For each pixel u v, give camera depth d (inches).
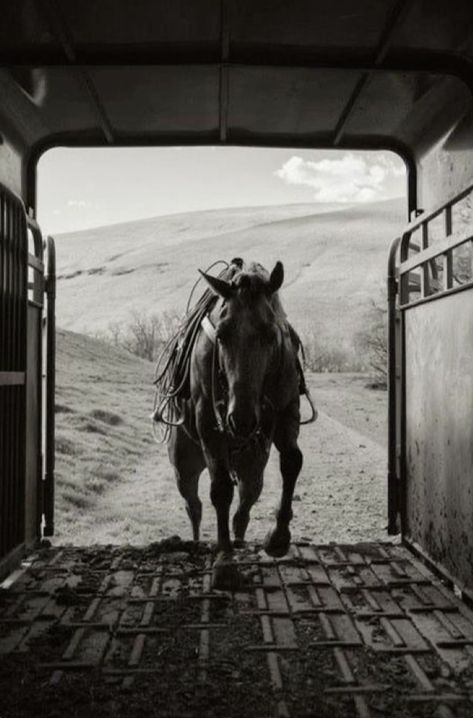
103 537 391.9
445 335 201.5
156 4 165.2
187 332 212.8
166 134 252.7
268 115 236.2
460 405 187.9
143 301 2576.3
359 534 370.9
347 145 256.5
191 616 169.9
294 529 384.5
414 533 234.5
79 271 3248.0
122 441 682.2
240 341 160.1
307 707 124.7
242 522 233.8
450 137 215.9
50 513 255.1
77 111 229.6
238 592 186.5
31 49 189.0
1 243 196.9
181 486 251.8
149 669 139.9
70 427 694.5
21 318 220.5
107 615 171.0
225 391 174.9
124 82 205.9
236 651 148.9
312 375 1435.8
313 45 187.9
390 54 191.6
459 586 183.5
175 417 231.9
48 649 150.9
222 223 4320.9
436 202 231.0
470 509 179.2
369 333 1770.4
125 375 1104.8
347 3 165.5
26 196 248.8
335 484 525.3
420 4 164.2
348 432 789.2
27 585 198.1
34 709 124.5
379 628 161.8
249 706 125.1
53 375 257.6
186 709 124.0
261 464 224.8
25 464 224.7
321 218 4094.5
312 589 189.3
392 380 259.4
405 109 225.9
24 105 218.5
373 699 127.3
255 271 188.5
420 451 228.5
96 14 169.5
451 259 201.2
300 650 149.2
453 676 136.6
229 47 189.2
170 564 215.0
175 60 191.3
